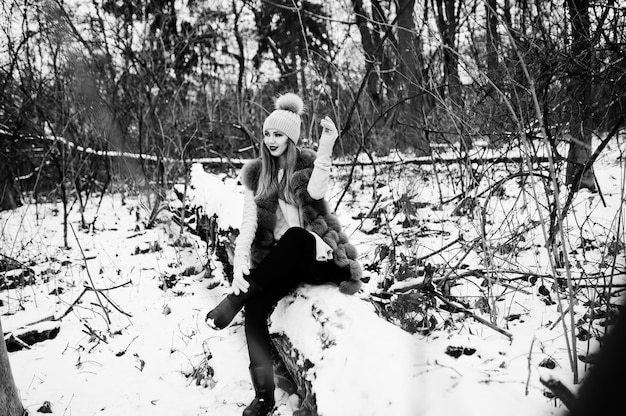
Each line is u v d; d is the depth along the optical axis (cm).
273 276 246
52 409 252
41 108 589
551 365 213
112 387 273
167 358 302
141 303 374
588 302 265
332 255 259
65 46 612
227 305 245
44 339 327
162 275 407
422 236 406
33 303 379
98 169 716
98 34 684
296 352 223
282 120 271
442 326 273
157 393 266
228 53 1088
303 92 684
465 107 446
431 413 147
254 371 232
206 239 435
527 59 329
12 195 704
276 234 279
